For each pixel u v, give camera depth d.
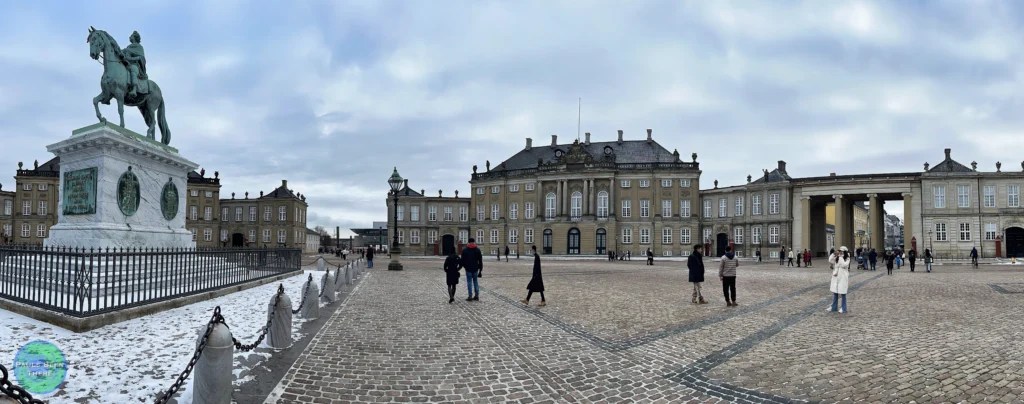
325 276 16.20
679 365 8.38
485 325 11.89
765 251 69.75
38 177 80.69
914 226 61.06
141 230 15.62
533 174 82.25
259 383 7.09
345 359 8.55
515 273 32.19
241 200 97.94
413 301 16.38
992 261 53.62
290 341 9.38
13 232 79.50
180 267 14.56
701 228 78.38
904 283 24.83
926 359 8.70
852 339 10.40
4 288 12.27
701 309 14.87
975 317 13.38
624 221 77.88
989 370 8.02
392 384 7.27
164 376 7.10
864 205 119.88
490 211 86.50
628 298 17.67
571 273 33.03
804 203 66.69
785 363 8.47
